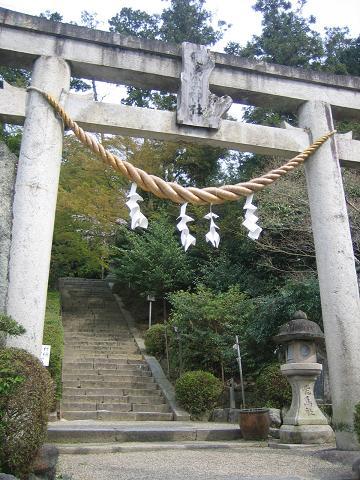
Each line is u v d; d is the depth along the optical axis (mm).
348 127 16250
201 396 10508
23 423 3828
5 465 3771
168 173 19781
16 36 6043
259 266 14734
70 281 20906
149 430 7734
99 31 6309
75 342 14750
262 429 7836
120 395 11359
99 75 6422
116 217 17703
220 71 6688
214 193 5266
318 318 10711
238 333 11727
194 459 5840
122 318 17391
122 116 6082
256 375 11414
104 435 7480
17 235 5277
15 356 4129
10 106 5797
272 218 13414
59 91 5969
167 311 17797
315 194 6535
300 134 6789
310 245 13477
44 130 5711
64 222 17469
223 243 16641
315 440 7141
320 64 20453
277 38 21312
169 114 6277
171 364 13164
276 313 11094
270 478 4441
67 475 4691
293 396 7805
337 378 5785
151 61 6457
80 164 18234
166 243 16656
